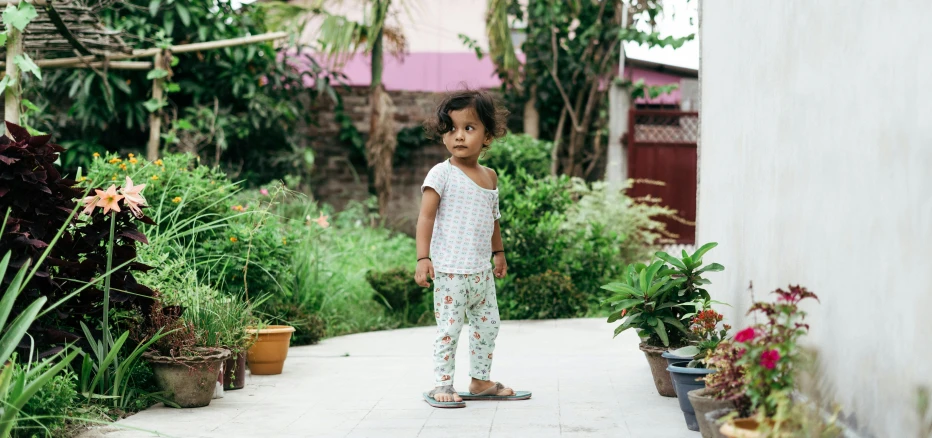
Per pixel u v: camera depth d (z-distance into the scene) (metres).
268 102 9.57
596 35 10.15
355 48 10.10
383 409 3.71
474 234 3.82
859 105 2.47
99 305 3.87
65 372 3.42
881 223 2.30
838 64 2.64
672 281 3.85
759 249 3.52
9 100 5.30
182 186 5.59
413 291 7.38
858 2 2.49
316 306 6.67
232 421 3.45
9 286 3.17
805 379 2.43
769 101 3.40
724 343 2.75
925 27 2.06
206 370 3.73
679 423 3.36
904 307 2.15
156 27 8.54
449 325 3.80
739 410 2.54
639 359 5.16
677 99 11.02
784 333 2.46
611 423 3.37
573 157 10.53
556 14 10.23
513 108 10.85
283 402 3.88
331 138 10.85
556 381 4.40
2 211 3.55
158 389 3.78
